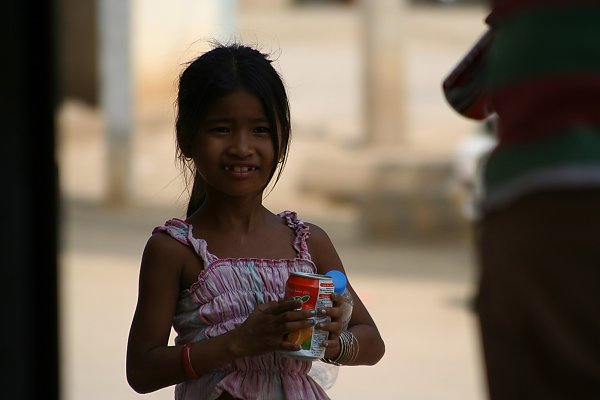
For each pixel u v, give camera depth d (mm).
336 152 40562
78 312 19656
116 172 35250
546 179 4637
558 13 4738
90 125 43438
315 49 54375
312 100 47656
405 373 15922
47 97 5598
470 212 26141
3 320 5453
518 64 4828
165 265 6352
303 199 37312
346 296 6270
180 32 39250
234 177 6355
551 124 4699
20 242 5441
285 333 5871
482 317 5004
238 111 6320
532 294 4730
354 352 6441
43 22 5547
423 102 47562
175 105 7055
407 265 26859
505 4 4969
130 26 35906
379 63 40219
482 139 26656
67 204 34031
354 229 33156
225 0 39719
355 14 58031
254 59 6473
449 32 55969
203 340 6094
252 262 6402
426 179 32625
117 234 30062
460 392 14867
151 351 6188
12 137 5395
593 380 4684
